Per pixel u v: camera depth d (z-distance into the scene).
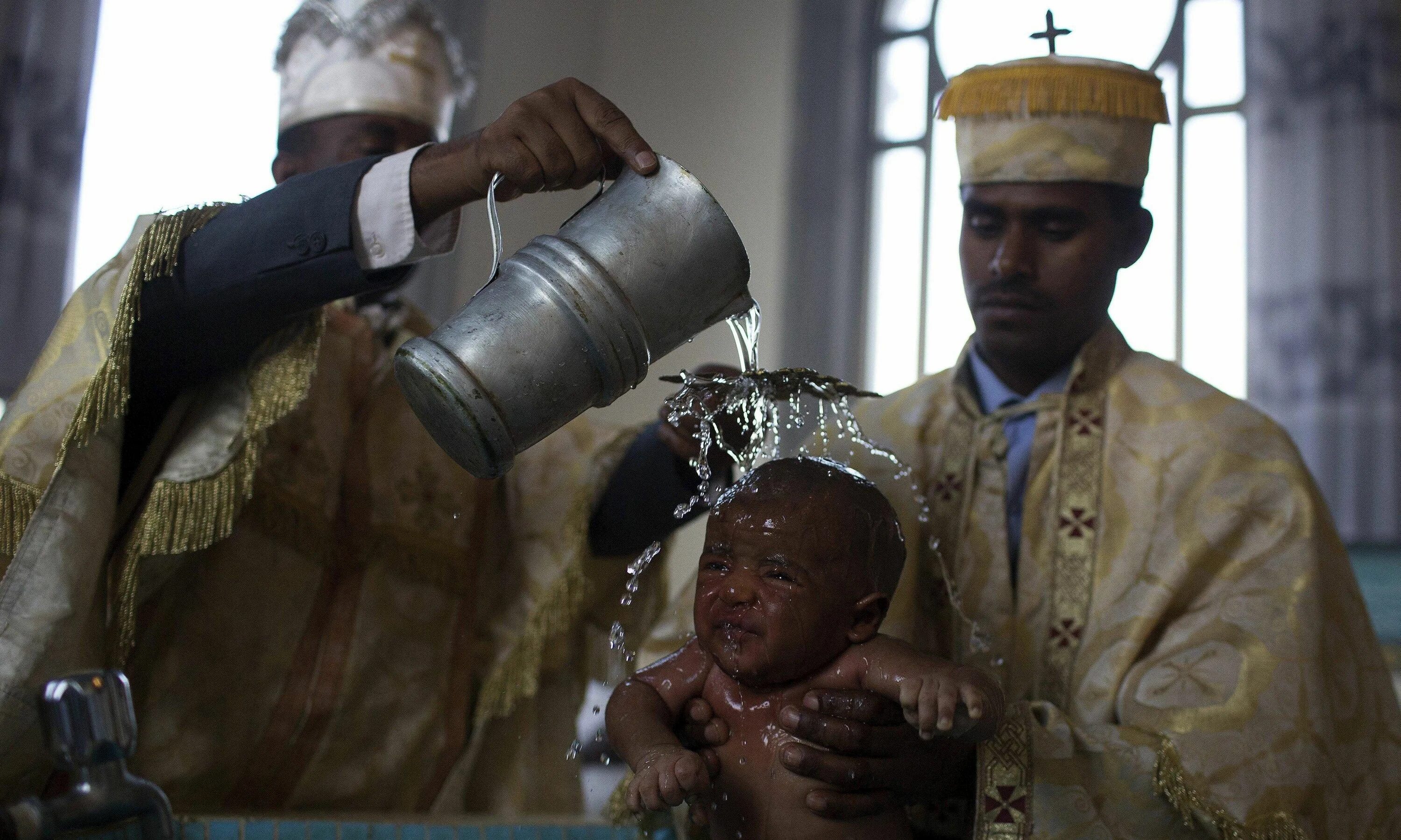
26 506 2.14
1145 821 1.92
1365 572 5.21
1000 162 2.34
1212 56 8.24
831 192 8.91
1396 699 2.26
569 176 1.91
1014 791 1.88
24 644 2.04
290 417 2.71
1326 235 7.56
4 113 6.86
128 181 7.27
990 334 2.37
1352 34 7.71
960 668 1.76
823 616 1.81
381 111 2.95
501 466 1.80
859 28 9.08
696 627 1.88
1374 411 7.27
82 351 2.22
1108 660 2.17
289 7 7.66
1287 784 1.96
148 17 7.42
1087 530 2.28
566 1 9.38
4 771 2.06
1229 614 2.14
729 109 9.30
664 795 1.67
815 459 1.97
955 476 2.40
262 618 2.61
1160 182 8.20
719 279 1.79
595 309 1.74
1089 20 8.52
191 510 2.21
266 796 2.62
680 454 2.45
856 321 8.75
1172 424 2.32
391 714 2.74
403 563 2.81
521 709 2.97
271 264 2.09
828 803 1.76
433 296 7.85
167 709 2.48
